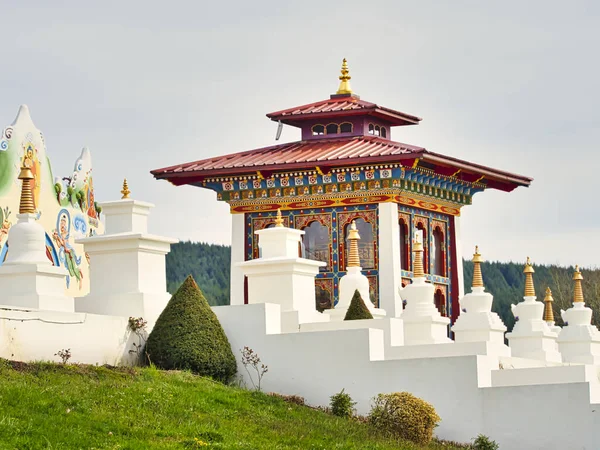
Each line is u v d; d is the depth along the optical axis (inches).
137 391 1462.8
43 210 2169.0
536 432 1581.0
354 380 1644.9
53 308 1576.0
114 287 1707.7
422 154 2177.7
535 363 1908.2
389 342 1712.6
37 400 1344.7
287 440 1412.4
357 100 2455.7
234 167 2282.2
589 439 1558.8
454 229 2397.9
